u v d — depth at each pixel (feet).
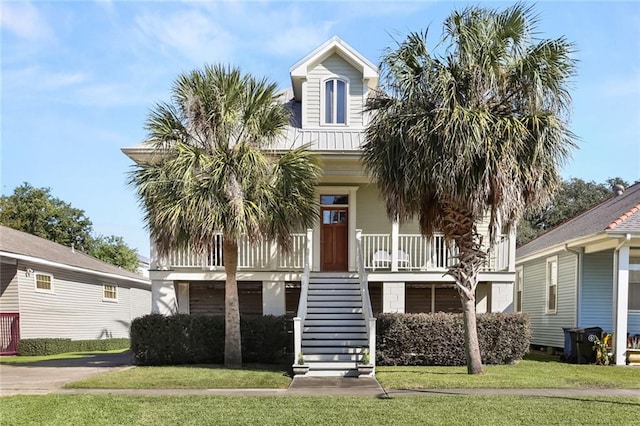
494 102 33.63
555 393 28.99
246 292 56.24
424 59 33.65
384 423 22.21
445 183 32.07
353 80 53.88
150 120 38.60
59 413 24.22
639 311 49.57
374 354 36.88
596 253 51.52
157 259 48.24
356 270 51.55
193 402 26.53
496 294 48.16
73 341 64.18
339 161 49.52
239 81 38.88
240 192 36.68
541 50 32.07
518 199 31.78
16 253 58.08
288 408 25.02
